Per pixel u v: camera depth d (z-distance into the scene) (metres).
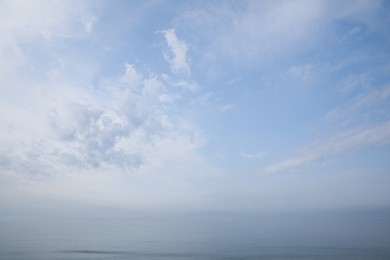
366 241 123.88
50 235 167.00
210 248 108.25
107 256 90.19
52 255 90.56
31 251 97.44
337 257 85.88
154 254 94.69
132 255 92.50
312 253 93.38
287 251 97.38
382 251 95.44
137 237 160.12
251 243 124.69
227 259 85.31
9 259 83.69
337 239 133.88
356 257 85.44
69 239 142.50
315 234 165.88
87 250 101.62
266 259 84.44
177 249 106.00
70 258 85.94
